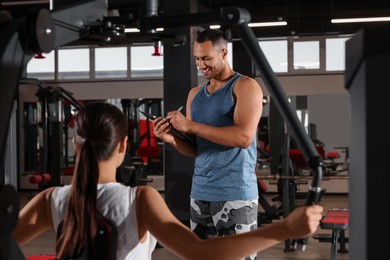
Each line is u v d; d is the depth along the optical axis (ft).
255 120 9.02
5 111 3.93
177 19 5.26
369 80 3.07
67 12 4.89
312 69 42.42
